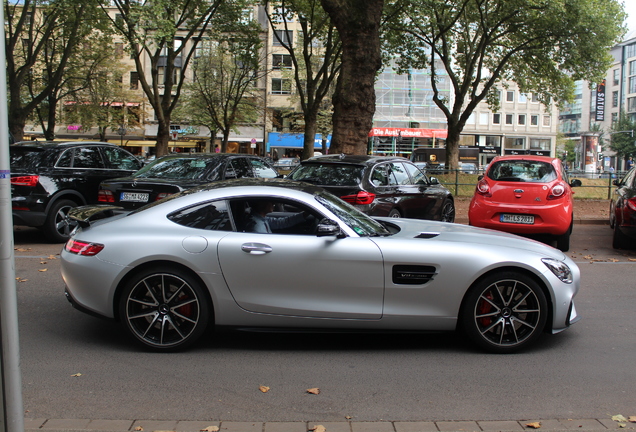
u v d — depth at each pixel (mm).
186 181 8312
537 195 9445
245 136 59750
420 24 25406
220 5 24188
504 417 3441
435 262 4434
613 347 4812
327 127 47875
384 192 9227
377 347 4738
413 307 4453
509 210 9531
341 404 3600
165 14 21141
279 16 25234
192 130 51812
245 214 4574
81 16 24234
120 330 5078
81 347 4613
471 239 4750
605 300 6453
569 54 24188
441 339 4973
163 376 4023
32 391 3727
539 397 3754
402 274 4441
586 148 46469
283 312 4406
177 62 55875
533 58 25906
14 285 2416
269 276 4383
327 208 4652
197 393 3738
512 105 68750
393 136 66188
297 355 4516
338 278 4406
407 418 3410
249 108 45719
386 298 4441
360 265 4406
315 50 43906
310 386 3885
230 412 3455
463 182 20500
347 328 4469
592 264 8734
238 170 9227
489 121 68312
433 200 11008
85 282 4422
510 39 26141
